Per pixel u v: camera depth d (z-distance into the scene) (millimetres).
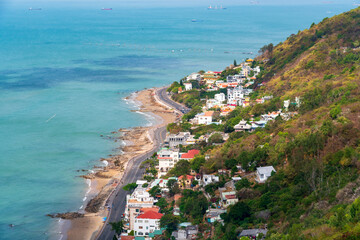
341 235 126438
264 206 178750
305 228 143750
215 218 182875
